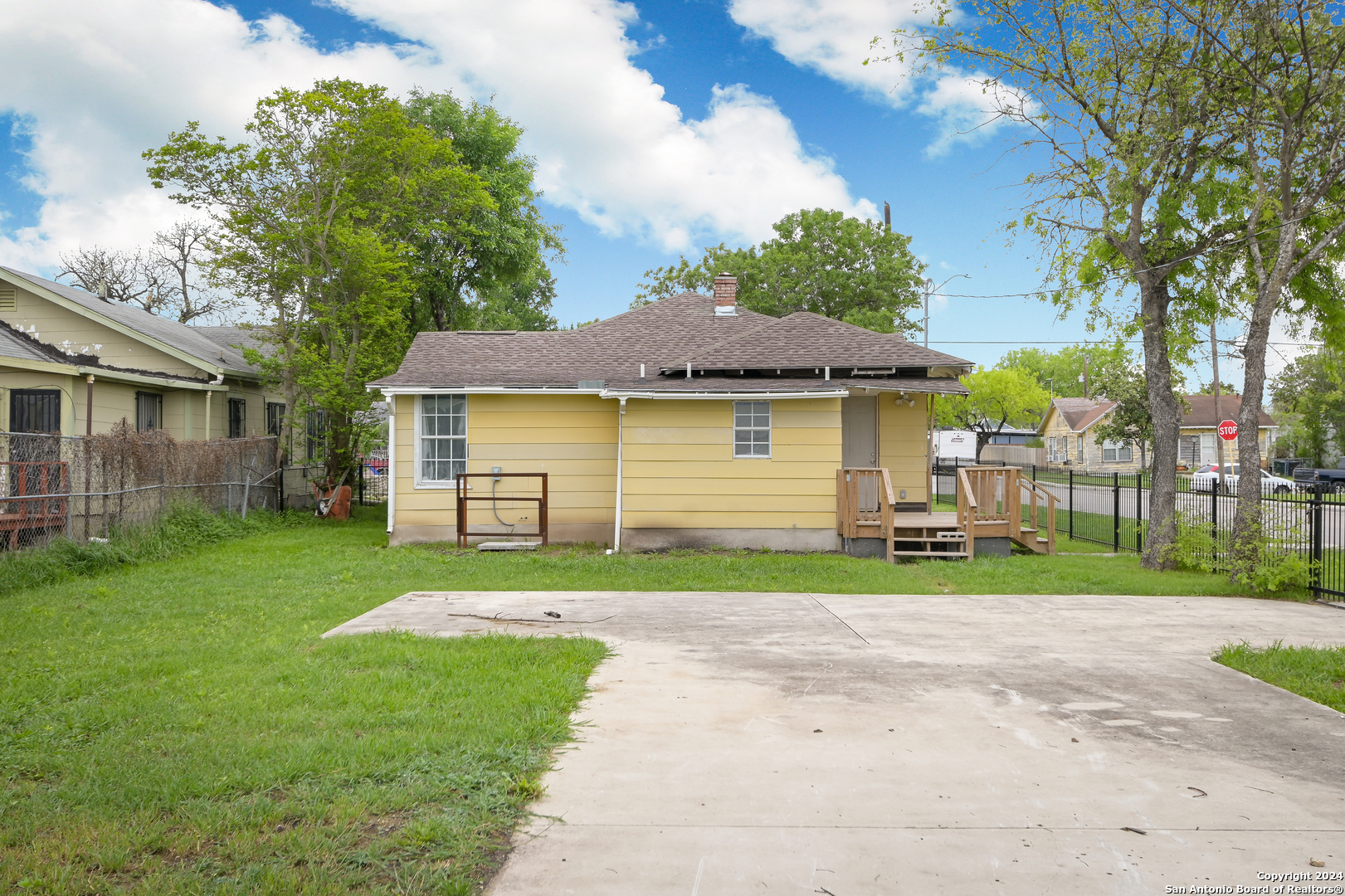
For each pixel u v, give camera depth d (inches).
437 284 1091.3
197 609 355.9
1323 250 495.2
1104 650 295.7
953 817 154.0
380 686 232.2
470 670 252.2
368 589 424.2
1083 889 128.8
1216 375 933.2
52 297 749.3
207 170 752.3
